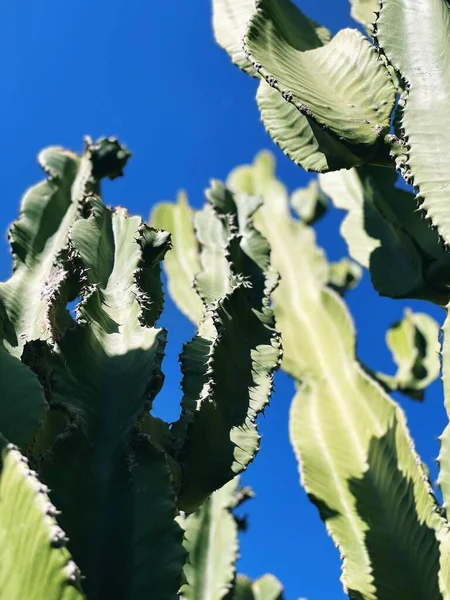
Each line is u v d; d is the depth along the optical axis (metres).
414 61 1.14
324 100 1.18
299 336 1.99
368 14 1.53
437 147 1.06
